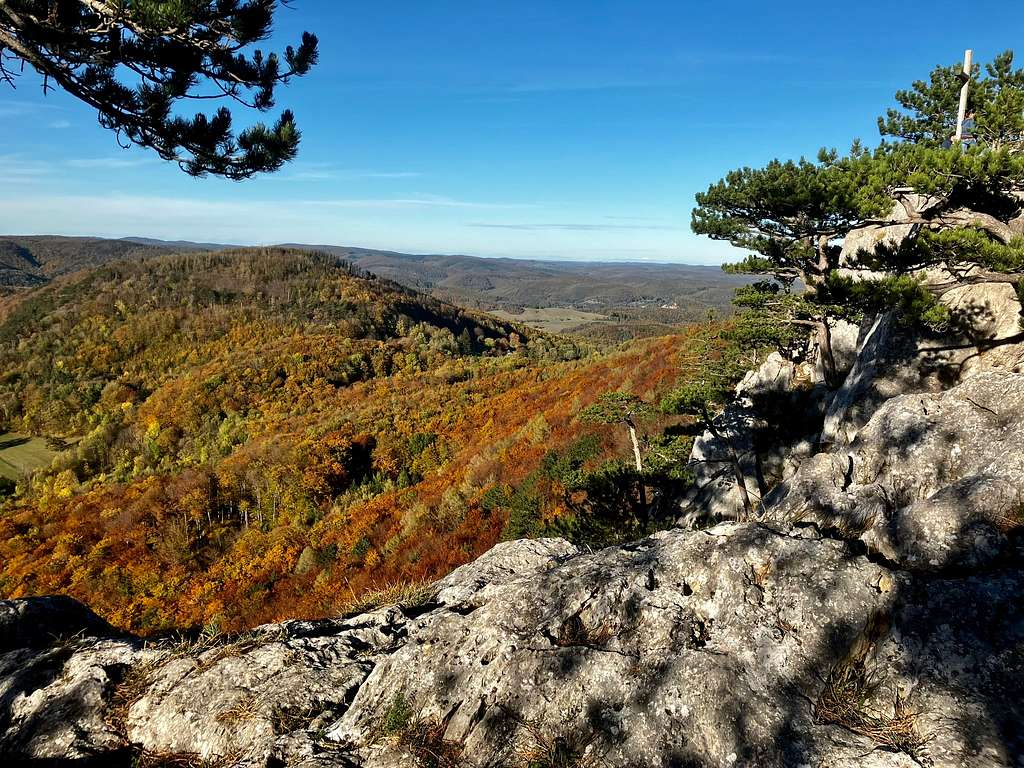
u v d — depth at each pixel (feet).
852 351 49.75
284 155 21.59
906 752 7.24
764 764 7.59
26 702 11.48
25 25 16.79
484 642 10.98
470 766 8.78
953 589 9.19
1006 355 26.86
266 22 18.19
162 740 10.41
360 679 11.31
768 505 20.10
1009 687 7.64
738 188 43.21
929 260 26.22
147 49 18.38
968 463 14.60
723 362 64.03
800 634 9.38
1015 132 30.48
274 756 9.36
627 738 8.48
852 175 30.45
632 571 11.71
